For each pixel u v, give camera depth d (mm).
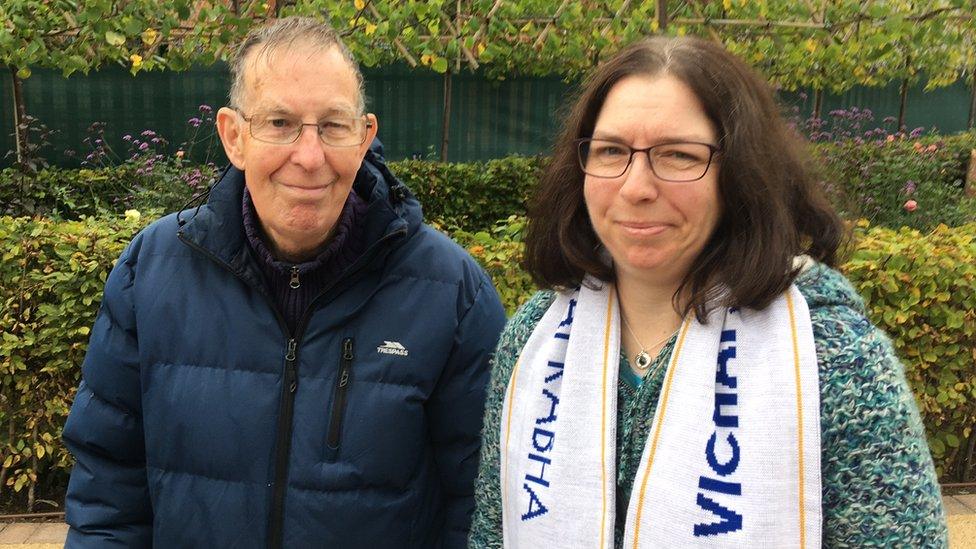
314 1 5332
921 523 1070
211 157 9227
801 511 1104
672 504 1183
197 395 1666
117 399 1762
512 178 8633
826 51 5637
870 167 7207
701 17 5559
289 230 1590
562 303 1446
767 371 1157
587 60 6762
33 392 3545
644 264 1237
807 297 1193
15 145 8648
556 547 1295
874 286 3484
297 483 1643
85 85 8820
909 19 5180
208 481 1673
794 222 1259
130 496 1791
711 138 1209
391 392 1664
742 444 1146
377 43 6195
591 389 1331
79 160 8922
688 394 1213
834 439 1108
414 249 1742
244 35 5371
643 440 1276
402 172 8297
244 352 1671
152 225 1822
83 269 3438
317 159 1534
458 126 10461
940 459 3863
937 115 13531
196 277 1716
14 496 3777
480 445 1737
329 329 1670
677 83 1205
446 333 1704
